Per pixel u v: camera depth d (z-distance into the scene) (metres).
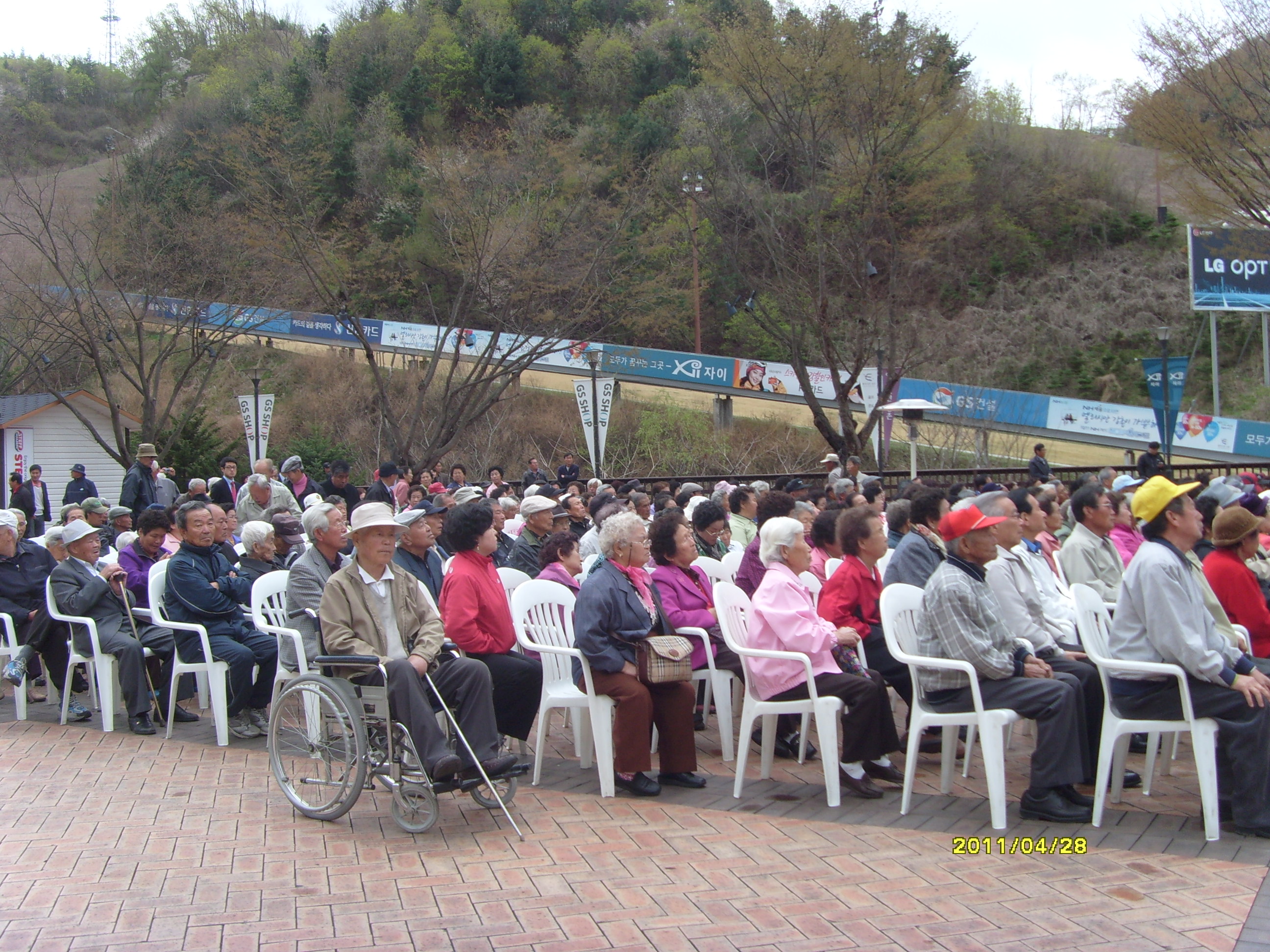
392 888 4.28
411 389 38.09
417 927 3.88
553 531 8.47
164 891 4.25
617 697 5.61
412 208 38.31
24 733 7.10
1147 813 5.23
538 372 41.97
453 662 5.28
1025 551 6.47
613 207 26.28
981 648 5.07
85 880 4.38
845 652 5.87
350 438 36.72
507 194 24.80
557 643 6.25
